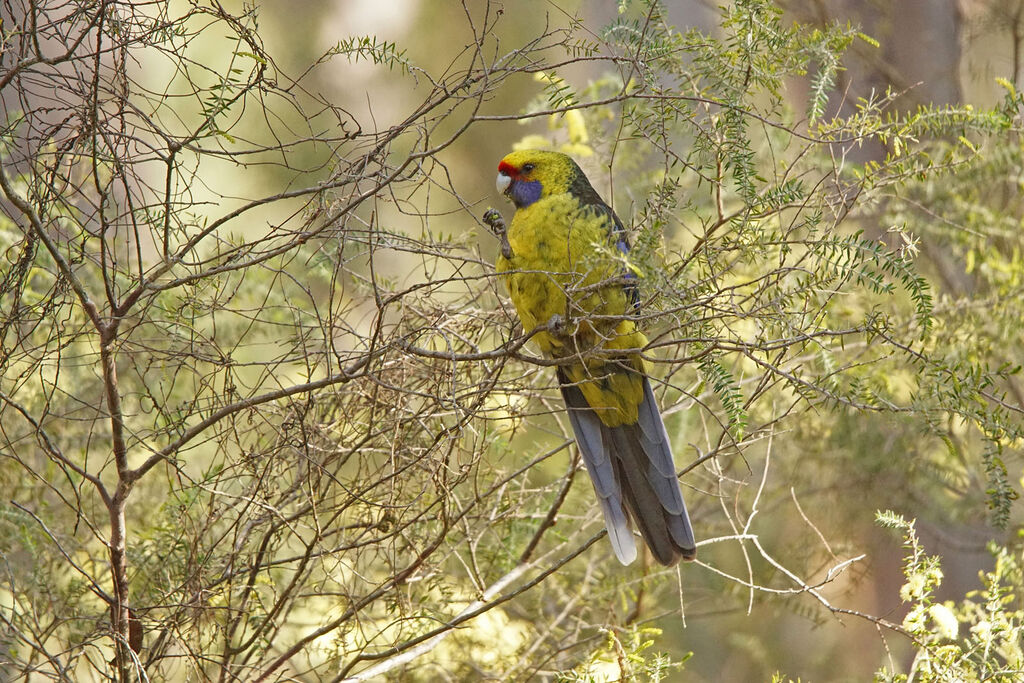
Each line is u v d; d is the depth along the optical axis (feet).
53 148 23.54
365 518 26.68
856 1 40.14
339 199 21.94
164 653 23.67
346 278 30.17
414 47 68.44
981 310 32.89
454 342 27.25
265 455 23.97
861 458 37.73
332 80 66.49
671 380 34.09
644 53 22.99
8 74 20.26
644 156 36.76
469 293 28.04
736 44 23.71
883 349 34.09
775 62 23.86
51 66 21.79
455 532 27.84
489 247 45.44
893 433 36.60
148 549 27.27
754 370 36.78
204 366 33.04
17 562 28.73
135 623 22.94
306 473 24.56
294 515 24.36
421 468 23.38
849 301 37.09
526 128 60.23
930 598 23.50
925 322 21.09
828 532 40.29
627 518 25.95
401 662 24.64
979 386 20.68
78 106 20.63
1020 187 32.91
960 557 38.55
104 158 20.94
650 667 22.62
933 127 25.03
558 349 26.30
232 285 31.60
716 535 40.81
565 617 32.22
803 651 50.55
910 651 44.24
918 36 39.45
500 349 22.66
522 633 31.76
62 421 30.58
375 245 21.99
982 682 21.35
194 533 25.04
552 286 25.57
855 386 23.00
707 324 22.94
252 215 54.19
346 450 23.02
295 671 28.04
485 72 21.38
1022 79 39.63
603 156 36.45
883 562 44.11
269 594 28.71
